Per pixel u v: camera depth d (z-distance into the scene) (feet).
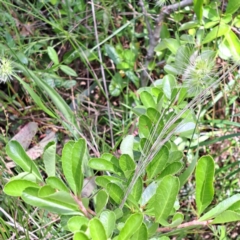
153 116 1.08
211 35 1.32
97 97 1.66
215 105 1.56
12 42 1.54
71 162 0.89
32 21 1.72
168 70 1.32
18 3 1.71
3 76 1.30
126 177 0.97
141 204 0.97
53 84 1.56
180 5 1.41
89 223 0.74
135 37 1.67
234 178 1.45
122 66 1.58
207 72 1.02
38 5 1.69
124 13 1.66
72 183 0.89
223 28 1.31
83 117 1.55
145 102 1.18
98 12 1.66
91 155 1.45
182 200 1.40
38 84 1.41
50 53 1.54
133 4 1.71
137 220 0.79
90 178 1.17
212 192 0.88
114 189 0.92
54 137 1.50
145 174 1.07
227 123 1.40
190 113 1.10
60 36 1.58
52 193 0.85
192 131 1.17
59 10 1.66
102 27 1.67
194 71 1.02
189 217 1.37
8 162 1.42
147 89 1.33
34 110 1.59
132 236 0.84
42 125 1.56
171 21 1.61
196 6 1.32
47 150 0.88
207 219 0.90
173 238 1.33
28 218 1.19
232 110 1.57
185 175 0.99
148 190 0.98
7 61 1.32
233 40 1.31
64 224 0.96
